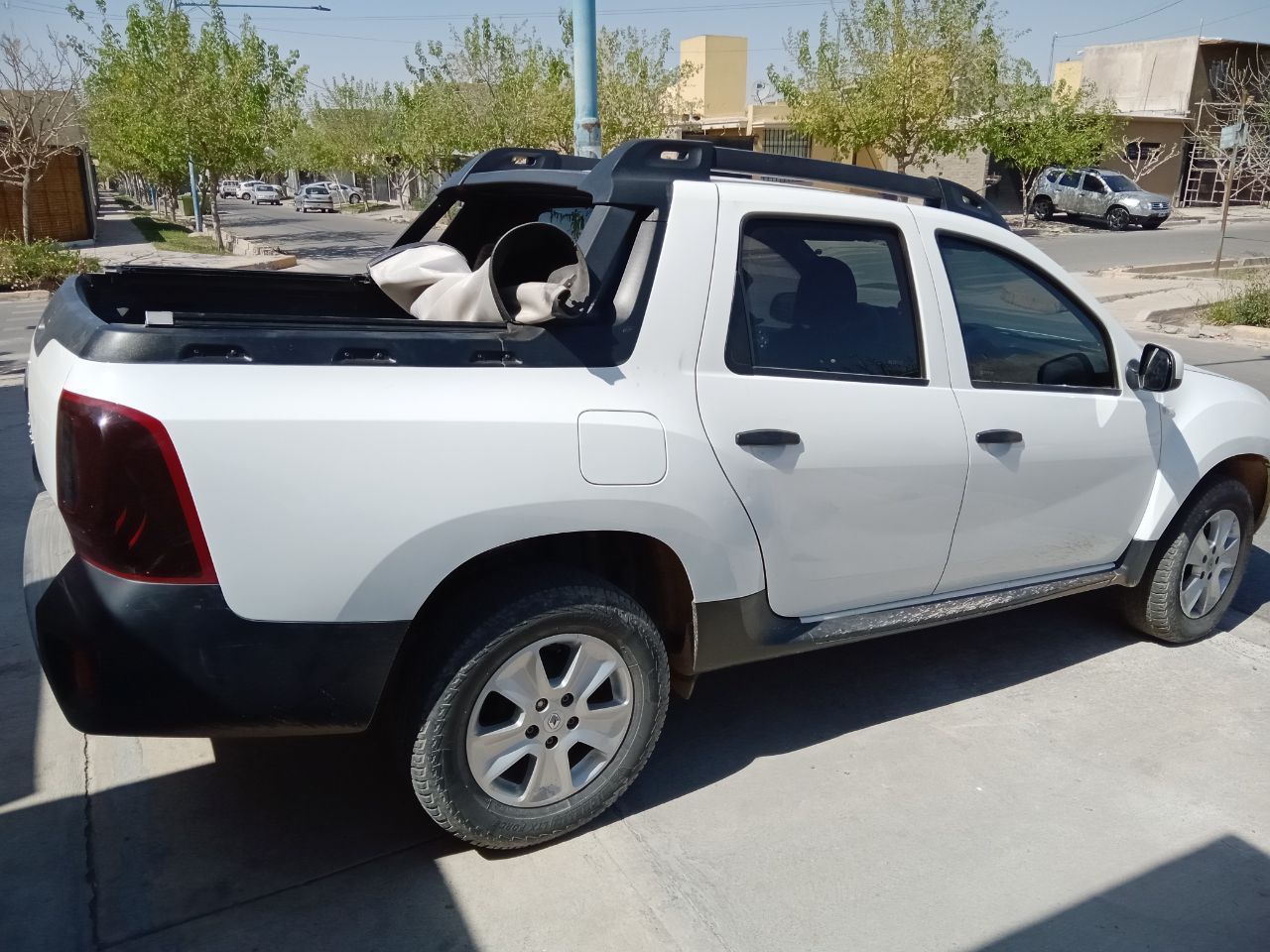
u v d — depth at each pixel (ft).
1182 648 14.57
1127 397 12.73
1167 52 136.46
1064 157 105.09
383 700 9.46
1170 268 67.67
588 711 9.42
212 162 83.51
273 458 7.69
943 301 11.19
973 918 8.92
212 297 12.42
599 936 8.57
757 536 9.90
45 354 8.84
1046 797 10.75
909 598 11.62
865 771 11.17
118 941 8.36
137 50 82.58
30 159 70.79
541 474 8.54
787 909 8.95
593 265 9.21
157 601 7.57
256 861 9.41
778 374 10.01
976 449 11.25
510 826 9.21
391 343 8.23
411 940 8.46
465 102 89.35
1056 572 12.94
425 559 8.23
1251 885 9.48
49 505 9.55
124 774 10.77
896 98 80.69
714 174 10.31
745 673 13.44
